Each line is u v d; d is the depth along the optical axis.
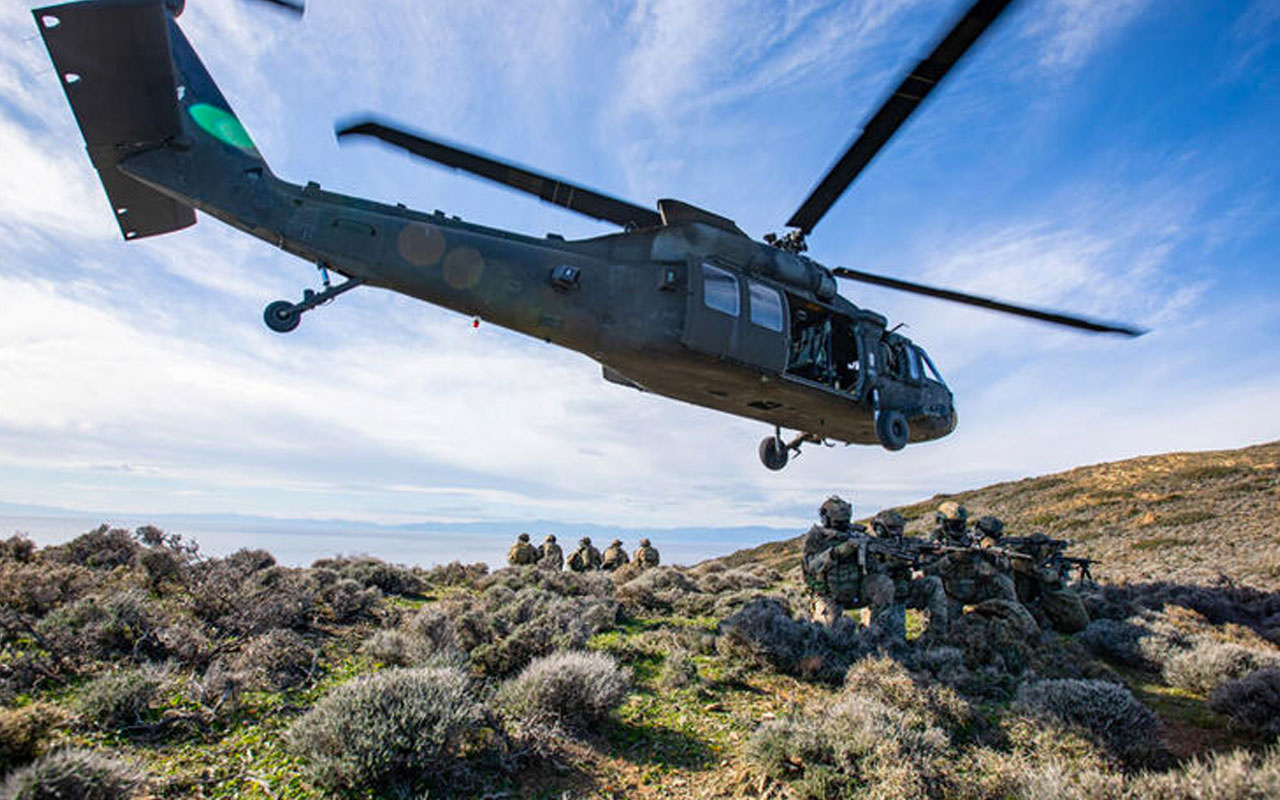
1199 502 28.70
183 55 6.86
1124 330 7.42
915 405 10.49
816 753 4.61
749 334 8.20
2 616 5.48
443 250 7.30
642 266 8.12
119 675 5.04
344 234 7.02
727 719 5.74
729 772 4.65
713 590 15.58
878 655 7.34
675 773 4.62
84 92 6.28
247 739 4.52
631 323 7.91
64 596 7.77
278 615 7.62
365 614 9.04
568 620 8.07
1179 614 10.80
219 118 7.00
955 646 8.13
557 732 4.89
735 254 8.51
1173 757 5.13
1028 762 4.74
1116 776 3.95
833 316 9.66
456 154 6.68
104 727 4.42
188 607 7.97
